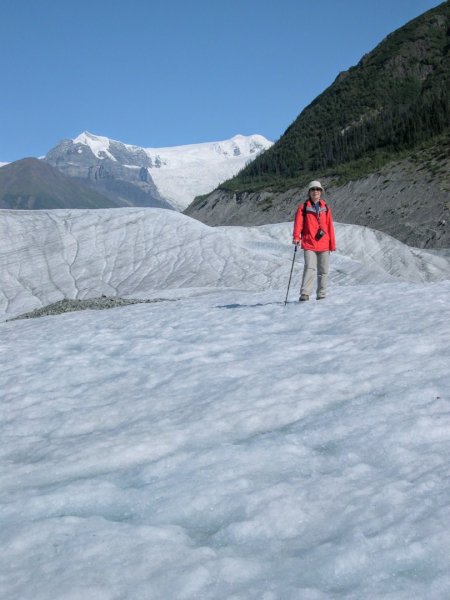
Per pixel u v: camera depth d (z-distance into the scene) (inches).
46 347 502.6
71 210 3973.9
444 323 407.8
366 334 407.8
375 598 124.9
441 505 159.2
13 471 218.2
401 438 211.3
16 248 3563.0
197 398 289.6
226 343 429.4
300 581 135.6
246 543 155.8
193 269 3230.8
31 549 157.6
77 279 3284.9
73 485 195.0
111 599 132.3
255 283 3011.8
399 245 3737.7
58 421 281.3
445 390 257.3
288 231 3973.9
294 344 399.2
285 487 180.9
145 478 201.6
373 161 6407.5
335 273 2999.5
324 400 265.9
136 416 276.1
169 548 152.4
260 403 267.1
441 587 125.6
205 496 180.9
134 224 3730.3
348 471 190.7
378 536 146.9
